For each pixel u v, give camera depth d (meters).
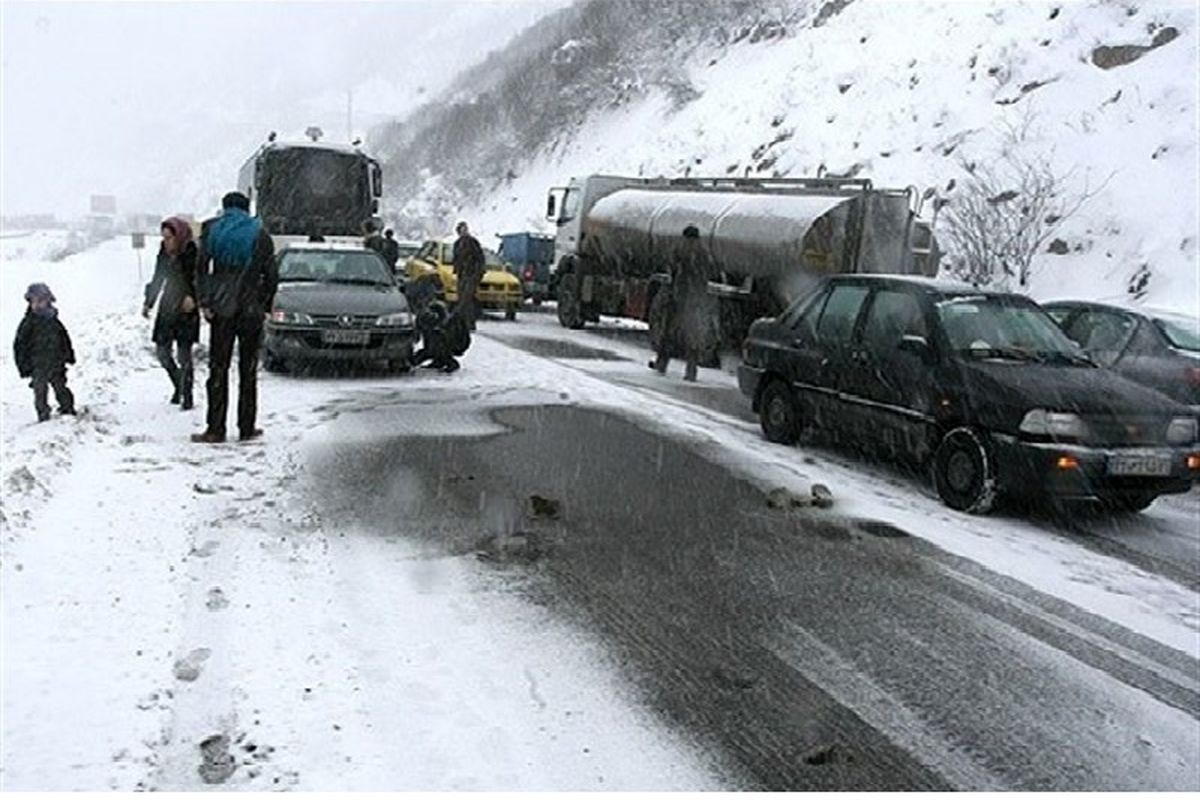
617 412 11.29
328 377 13.08
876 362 8.97
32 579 5.55
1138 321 11.29
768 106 32.97
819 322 9.90
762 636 5.41
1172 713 4.76
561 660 5.01
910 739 4.43
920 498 8.38
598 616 5.56
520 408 11.30
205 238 8.87
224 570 5.88
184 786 3.81
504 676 4.81
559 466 8.70
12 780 3.79
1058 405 7.60
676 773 4.08
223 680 4.59
